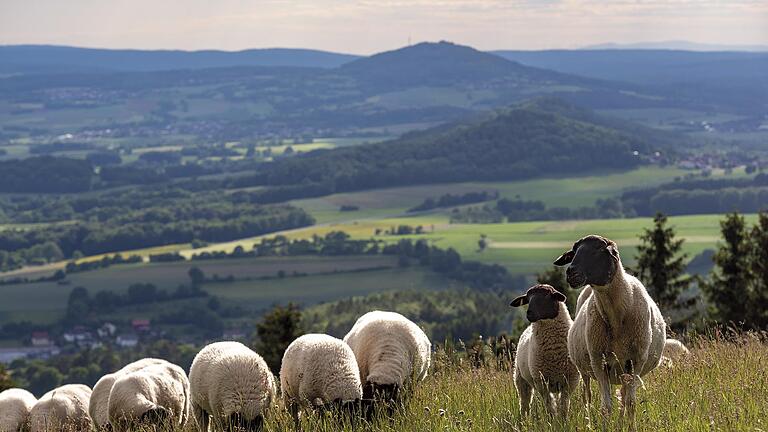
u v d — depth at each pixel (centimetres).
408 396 1234
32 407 1712
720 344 1364
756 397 966
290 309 4675
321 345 1332
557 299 1108
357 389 1295
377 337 1399
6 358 16762
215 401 1294
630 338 985
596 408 989
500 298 15938
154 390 1423
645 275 4394
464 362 1374
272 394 1338
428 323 14362
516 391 1192
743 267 3950
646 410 953
